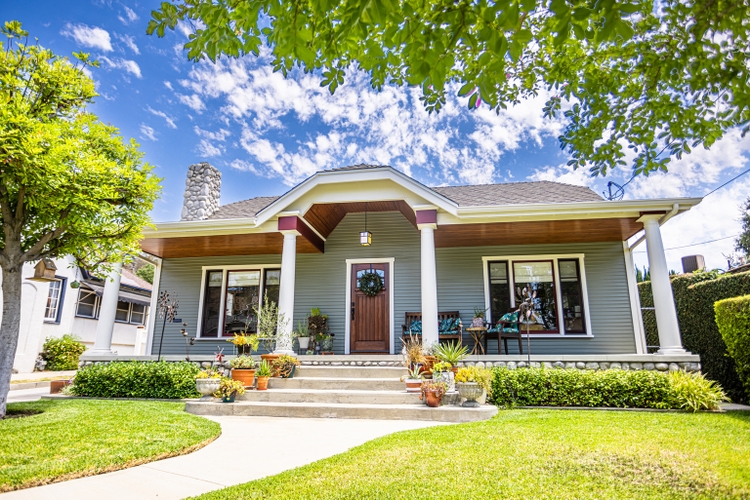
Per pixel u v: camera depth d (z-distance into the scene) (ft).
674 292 33.63
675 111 13.16
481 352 30.99
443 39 8.79
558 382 22.50
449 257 35.53
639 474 10.84
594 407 21.84
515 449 13.07
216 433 15.99
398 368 25.08
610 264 33.50
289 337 27.94
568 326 33.09
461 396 20.39
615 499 9.41
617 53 12.97
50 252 21.61
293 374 25.85
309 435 16.30
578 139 14.87
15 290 20.08
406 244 35.96
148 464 12.71
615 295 32.86
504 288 34.53
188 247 35.78
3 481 10.82
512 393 22.67
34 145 16.85
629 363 24.45
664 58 12.21
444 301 34.71
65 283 54.29
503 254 34.86
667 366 23.95
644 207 26.23
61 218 19.99
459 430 15.87
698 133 13.26
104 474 11.82
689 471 10.86
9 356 19.45
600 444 13.47
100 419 17.94
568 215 27.40
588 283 33.37
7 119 16.80
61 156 17.66
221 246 35.37
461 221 28.58
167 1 10.56
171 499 10.02
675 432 15.23
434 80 9.02
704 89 12.05
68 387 28.09
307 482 10.70
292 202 29.91
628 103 13.91
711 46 11.09
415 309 34.58
